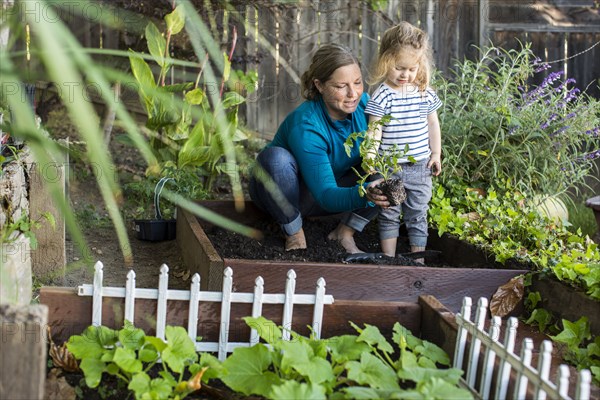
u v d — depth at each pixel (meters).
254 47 7.55
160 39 5.93
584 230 6.11
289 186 4.46
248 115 7.99
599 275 3.69
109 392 2.84
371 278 3.95
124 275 4.62
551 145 5.87
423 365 2.84
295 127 4.46
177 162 6.07
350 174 4.81
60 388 2.80
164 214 5.79
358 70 4.41
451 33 7.64
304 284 3.89
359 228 4.73
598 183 7.18
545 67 6.32
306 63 7.83
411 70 4.52
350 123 4.61
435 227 5.10
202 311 3.21
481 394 2.77
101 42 7.58
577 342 3.43
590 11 8.02
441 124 5.92
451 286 4.02
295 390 2.47
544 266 4.04
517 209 5.23
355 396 2.48
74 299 3.10
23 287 3.47
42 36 1.61
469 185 5.82
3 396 2.35
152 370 3.03
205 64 2.00
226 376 2.74
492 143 5.82
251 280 3.84
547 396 2.80
